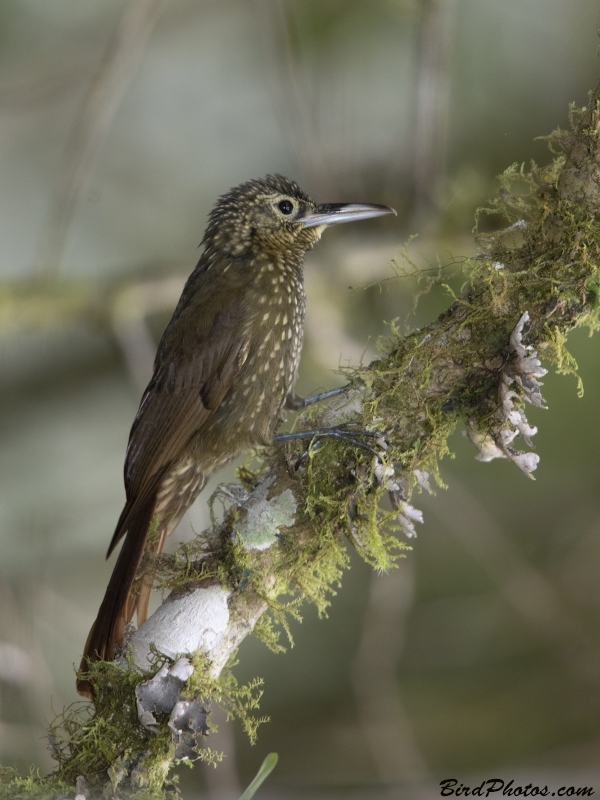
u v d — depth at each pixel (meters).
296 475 5.82
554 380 10.58
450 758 10.61
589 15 11.00
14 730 9.20
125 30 9.84
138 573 6.42
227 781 8.81
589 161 5.55
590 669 10.91
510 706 11.03
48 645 11.15
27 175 12.88
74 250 12.78
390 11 10.84
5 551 11.85
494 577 11.00
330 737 11.01
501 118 11.57
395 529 5.86
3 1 12.25
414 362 5.89
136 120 12.98
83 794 5.04
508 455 5.82
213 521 5.92
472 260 5.97
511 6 11.30
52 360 12.75
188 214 13.05
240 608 5.57
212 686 5.33
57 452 12.64
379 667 10.00
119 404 12.98
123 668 5.36
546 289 5.66
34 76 12.15
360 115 12.12
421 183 10.71
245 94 13.05
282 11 10.30
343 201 11.59
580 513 11.68
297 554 5.70
